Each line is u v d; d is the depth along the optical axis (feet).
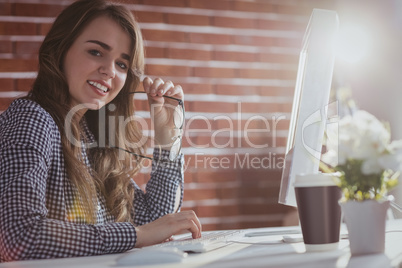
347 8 10.53
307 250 3.08
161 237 3.67
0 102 9.14
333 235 3.08
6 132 3.69
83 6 4.68
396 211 7.13
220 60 10.14
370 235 2.83
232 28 10.23
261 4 10.40
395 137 9.97
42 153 3.70
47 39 4.70
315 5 10.59
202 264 2.57
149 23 9.80
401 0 10.05
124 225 3.49
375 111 10.18
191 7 10.05
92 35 4.66
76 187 4.25
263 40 10.36
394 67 10.10
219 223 9.93
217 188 9.95
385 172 2.89
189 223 3.86
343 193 3.07
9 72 9.20
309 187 3.06
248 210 10.08
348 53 10.36
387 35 10.19
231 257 2.87
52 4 9.41
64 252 3.19
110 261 2.92
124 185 5.08
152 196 5.29
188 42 10.00
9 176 3.45
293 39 10.50
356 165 2.86
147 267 2.56
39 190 3.49
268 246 3.45
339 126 2.93
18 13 9.28
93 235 3.31
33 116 3.82
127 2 9.68
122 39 4.80
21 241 3.13
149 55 9.77
